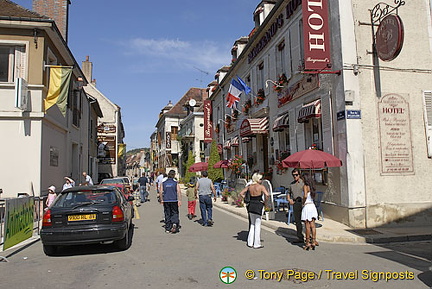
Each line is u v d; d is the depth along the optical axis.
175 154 48.06
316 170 10.91
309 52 9.95
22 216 7.75
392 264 5.94
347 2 9.80
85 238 6.58
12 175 11.60
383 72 9.80
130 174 111.50
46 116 12.23
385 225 9.31
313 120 11.76
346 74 9.54
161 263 6.12
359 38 9.76
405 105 9.83
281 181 14.14
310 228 7.25
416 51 10.10
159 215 13.31
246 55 19.17
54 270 5.82
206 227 10.22
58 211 6.70
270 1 16.73
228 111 23.81
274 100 15.02
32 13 12.61
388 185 9.48
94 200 7.17
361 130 9.45
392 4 10.07
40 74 12.13
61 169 14.98
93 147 27.08
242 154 20.42
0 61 12.05
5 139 11.66
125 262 6.23
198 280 5.14
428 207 9.62
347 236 8.02
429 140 9.88
